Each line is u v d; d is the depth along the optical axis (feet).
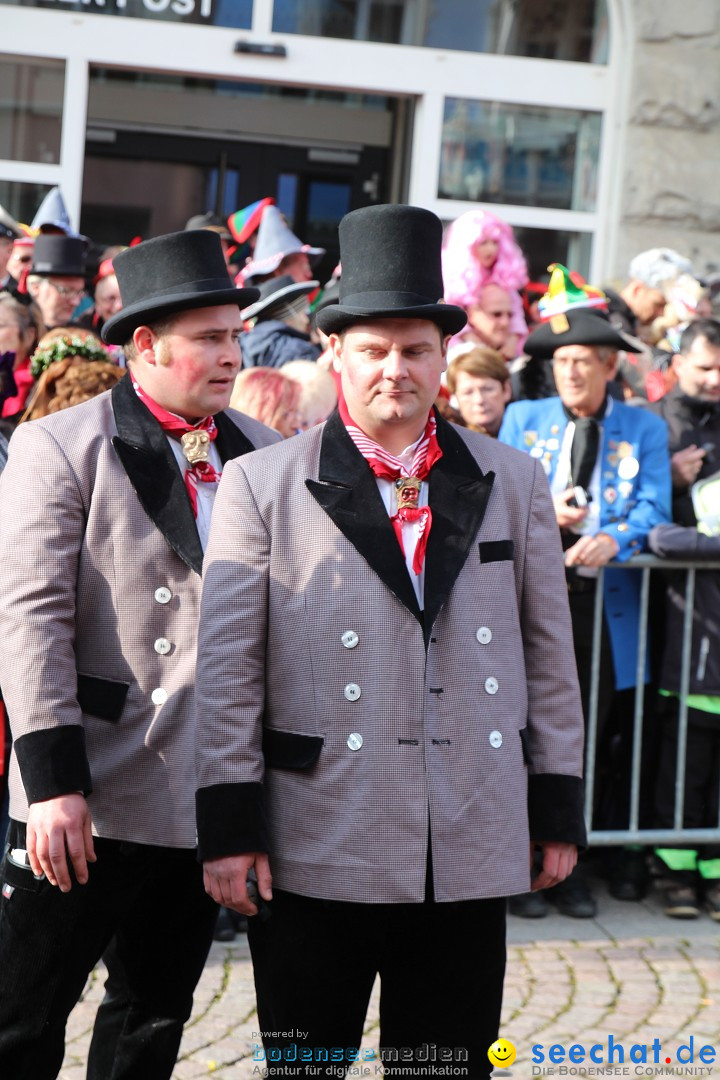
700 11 34.24
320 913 11.20
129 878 12.66
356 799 10.98
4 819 17.51
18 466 12.80
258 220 27.89
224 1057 16.12
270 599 11.38
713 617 21.27
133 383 13.29
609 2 34.63
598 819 22.38
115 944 13.39
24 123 33.24
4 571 12.41
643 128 34.40
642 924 20.80
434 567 11.34
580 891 21.09
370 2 34.35
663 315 27.61
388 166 38.01
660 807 21.79
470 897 11.08
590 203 35.32
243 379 18.45
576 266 35.45
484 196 35.19
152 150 36.88
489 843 11.18
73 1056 15.89
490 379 21.80
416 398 11.27
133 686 12.53
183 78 36.42
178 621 12.59
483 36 34.86
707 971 19.02
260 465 11.69
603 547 20.42
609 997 18.08
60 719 11.96
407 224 11.19
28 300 23.35
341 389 11.92
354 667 11.09
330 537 11.29
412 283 11.16
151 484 12.72
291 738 11.21
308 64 34.19
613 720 22.31
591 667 21.26
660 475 21.27
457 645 11.28
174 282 12.76
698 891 21.67
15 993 12.49
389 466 11.51
